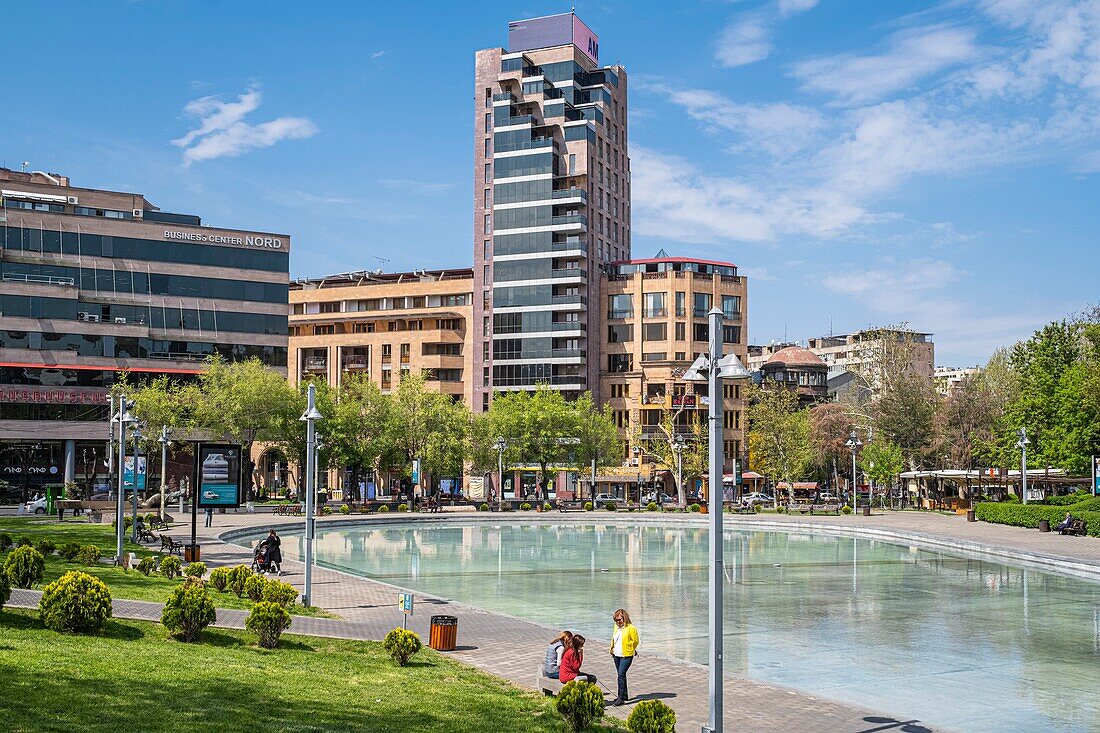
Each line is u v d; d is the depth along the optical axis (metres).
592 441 104.00
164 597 25.58
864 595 33.91
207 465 42.66
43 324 93.12
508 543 56.31
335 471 116.75
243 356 103.00
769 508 96.94
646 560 46.09
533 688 17.78
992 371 104.62
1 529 50.25
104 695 13.84
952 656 23.14
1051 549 46.91
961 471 87.75
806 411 116.31
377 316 130.88
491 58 133.12
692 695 18.05
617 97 141.62
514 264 127.75
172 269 100.06
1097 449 73.81
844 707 17.44
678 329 125.44
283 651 19.14
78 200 106.75
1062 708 18.27
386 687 16.42
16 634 17.47
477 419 95.62
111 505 67.75
